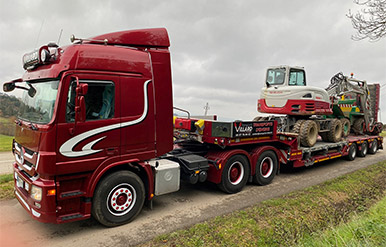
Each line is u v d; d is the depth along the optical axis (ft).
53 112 12.07
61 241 12.77
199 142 22.04
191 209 17.12
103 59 13.51
